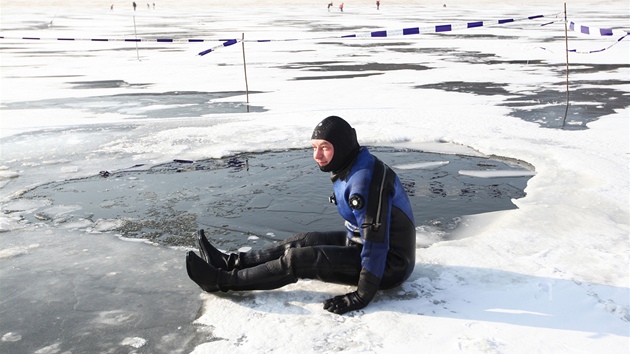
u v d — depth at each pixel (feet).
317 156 11.12
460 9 268.62
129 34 122.21
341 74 55.72
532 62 64.23
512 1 430.61
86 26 156.56
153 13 261.85
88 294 12.22
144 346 10.16
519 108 35.42
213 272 11.64
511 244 14.33
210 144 26.22
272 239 15.44
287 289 12.12
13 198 19.12
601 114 32.89
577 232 15.08
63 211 17.76
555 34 113.29
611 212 16.58
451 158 23.75
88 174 21.89
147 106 38.99
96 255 14.33
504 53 75.97
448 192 19.30
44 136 28.76
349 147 11.00
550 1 418.31
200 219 16.96
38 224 16.65
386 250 10.90
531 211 16.72
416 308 11.12
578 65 60.39
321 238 12.21
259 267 11.51
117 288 12.48
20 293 12.32
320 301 11.54
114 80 54.29
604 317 10.69
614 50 77.20
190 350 10.00
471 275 12.51
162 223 16.65
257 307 11.35
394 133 27.53
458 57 71.31
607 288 11.85
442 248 14.06
